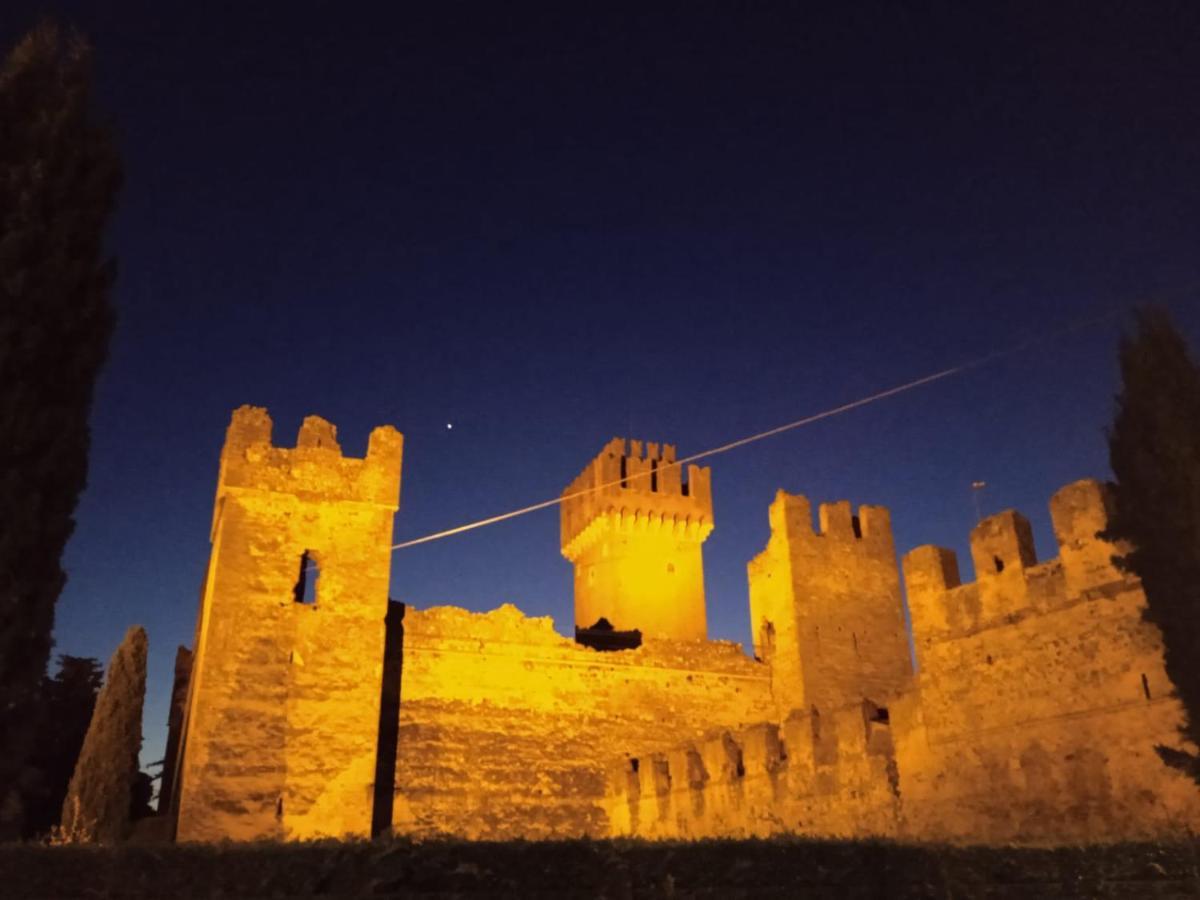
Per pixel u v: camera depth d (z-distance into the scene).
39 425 14.16
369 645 42.94
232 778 38.91
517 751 45.72
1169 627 18.61
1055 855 16.31
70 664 55.59
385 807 42.44
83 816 40.12
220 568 42.09
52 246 15.16
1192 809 22.08
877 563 52.75
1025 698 27.11
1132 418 19.86
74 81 16.61
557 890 13.99
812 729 35.28
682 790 41.62
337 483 45.22
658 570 67.56
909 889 15.40
